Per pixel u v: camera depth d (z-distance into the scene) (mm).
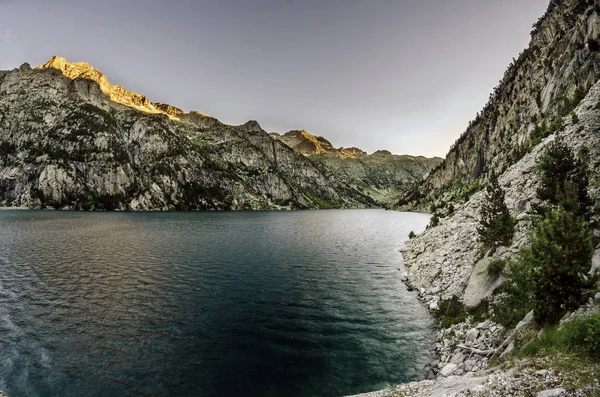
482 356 16547
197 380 17516
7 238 75562
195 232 96750
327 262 50906
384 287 36125
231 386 17000
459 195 142750
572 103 62656
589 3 119562
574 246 12641
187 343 22047
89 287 35531
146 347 21375
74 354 20359
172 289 35219
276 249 64688
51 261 49469
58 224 114250
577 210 18438
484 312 21094
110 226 110375
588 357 9852
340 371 18391
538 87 140125
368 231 105750
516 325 16656
